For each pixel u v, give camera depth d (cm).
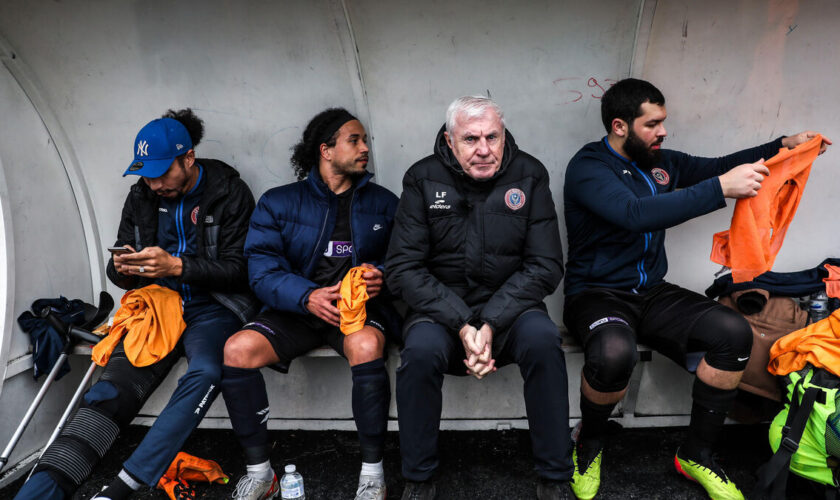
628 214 251
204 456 299
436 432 244
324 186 278
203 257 285
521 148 309
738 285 280
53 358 292
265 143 317
